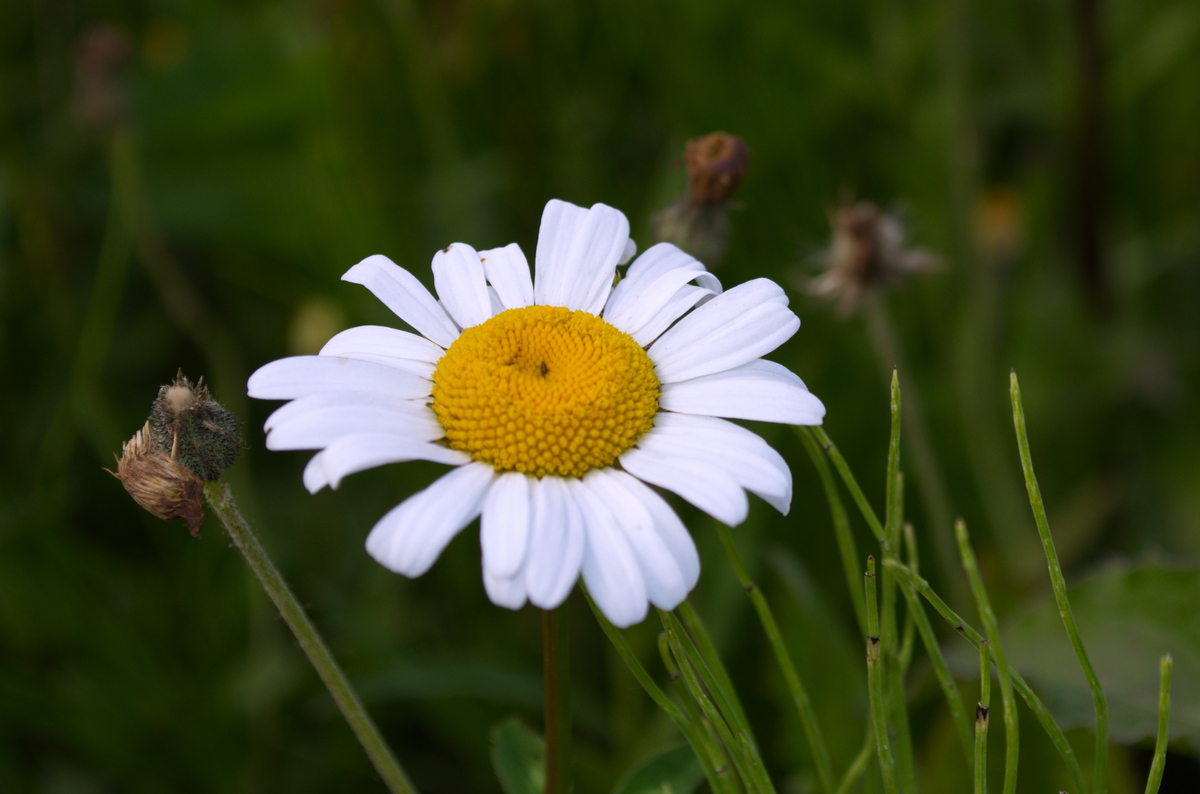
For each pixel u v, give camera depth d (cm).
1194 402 36
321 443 22
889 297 37
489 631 32
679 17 38
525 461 23
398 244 36
